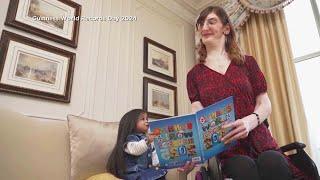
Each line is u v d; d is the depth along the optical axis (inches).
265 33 104.8
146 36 106.5
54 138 58.0
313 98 95.5
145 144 58.6
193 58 127.3
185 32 128.3
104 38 89.8
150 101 97.3
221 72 43.5
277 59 98.0
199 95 45.5
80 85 78.2
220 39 46.1
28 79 67.4
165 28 117.9
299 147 39.9
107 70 87.1
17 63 66.4
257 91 41.6
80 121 63.3
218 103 36.3
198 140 37.2
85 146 60.2
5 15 68.1
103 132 65.0
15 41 67.5
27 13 72.2
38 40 72.6
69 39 79.0
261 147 37.2
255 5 105.2
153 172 60.1
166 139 39.6
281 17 103.0
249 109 39.9
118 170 58.0
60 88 72.8
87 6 88.4
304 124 87.0
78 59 80.1
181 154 38.7
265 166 31.9
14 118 52.6
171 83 110.2
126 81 92.0
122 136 63.4
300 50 103.1
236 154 37.5
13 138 50.0
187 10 131.3
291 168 34.5
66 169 57.2
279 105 93.2
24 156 50.3
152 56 105.1
